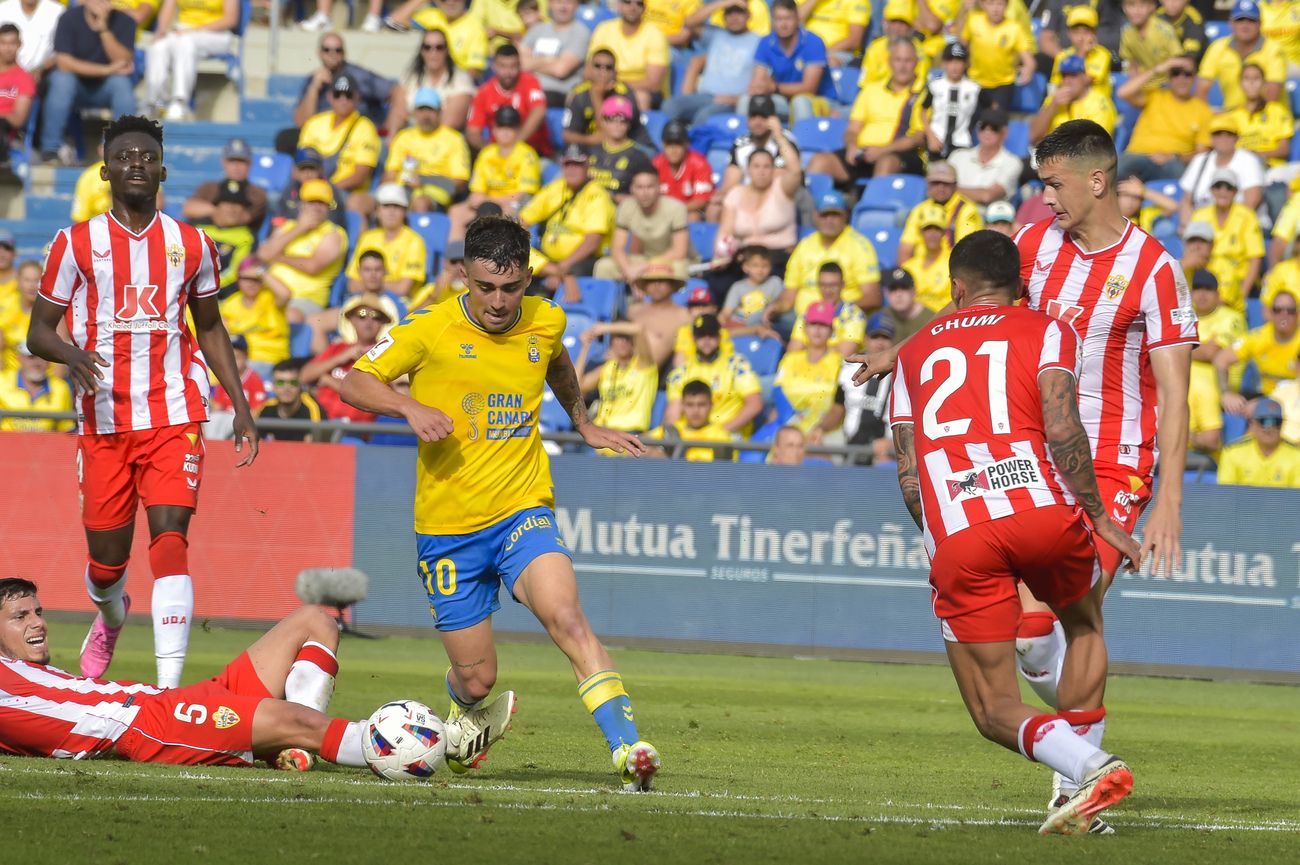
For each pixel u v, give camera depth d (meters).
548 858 12.55
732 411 45.00
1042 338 15.29
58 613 42.19
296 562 41.47
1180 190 53.66
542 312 18.02
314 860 12.29
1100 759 14.35
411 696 29.67
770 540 39.69
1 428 43.84
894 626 39.09
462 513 17.80
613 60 55.22
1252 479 40.81
